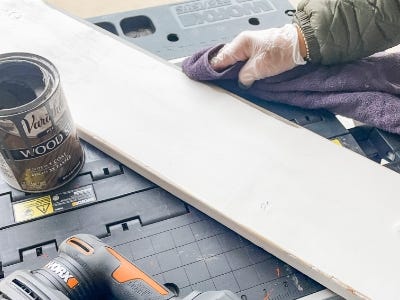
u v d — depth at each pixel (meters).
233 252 0.71
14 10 0.96
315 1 0.82
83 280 0.61
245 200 0.73
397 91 0.85
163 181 0.75
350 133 0.85
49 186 0.74
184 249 0.71
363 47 0.82
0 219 0.72
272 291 0.67
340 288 0.66
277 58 0.83
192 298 0.58
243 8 1.07
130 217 0.73
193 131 0.80
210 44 0.99
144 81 0.87
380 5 0.77
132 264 0.64
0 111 0.61
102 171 0.78
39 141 0.66
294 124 0.83
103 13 1.07
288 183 0.75
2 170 0.72
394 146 0.82
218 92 0.86
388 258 0.68
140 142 0.79
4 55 0.67
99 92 0.85
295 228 0.70
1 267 0.68
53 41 0.92
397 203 0.74
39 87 0.69
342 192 0.75
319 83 0.85
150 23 1.04
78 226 0.72
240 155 0.78
